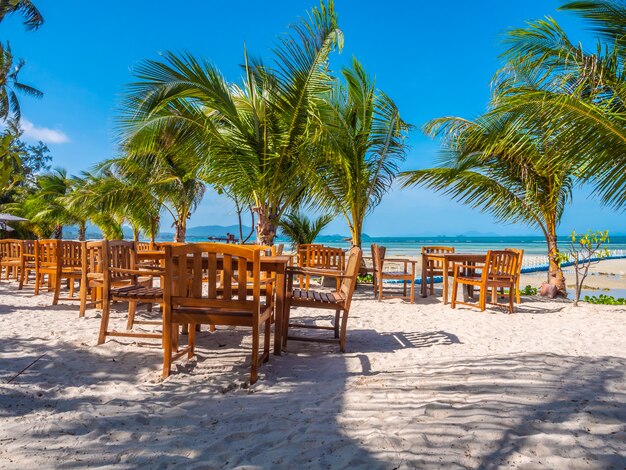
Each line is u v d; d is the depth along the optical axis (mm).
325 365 3584
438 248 8422
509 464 1837
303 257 9016
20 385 2891
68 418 2369
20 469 1843
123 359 3578
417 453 1955
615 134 5422
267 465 1897
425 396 2695
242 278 3158
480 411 2367
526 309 6934
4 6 16422
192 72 7570
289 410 2555
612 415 2262
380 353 3961
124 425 2312
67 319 5289
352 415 2447
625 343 4441
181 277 3260
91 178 15844
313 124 8375
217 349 4004
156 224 14961
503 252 6539
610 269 21344
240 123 8266
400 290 9609
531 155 7980
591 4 5957
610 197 5805
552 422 2199
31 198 21516
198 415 2482
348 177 8828
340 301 4047
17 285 8805
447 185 9328
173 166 13219
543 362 3346
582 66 6090
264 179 8406
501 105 5863
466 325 5434
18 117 20875
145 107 7500
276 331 3852
